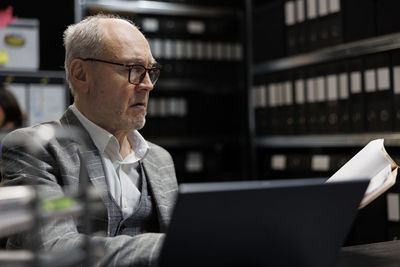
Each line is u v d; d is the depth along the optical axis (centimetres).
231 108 322
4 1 261
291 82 281
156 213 126
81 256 50
